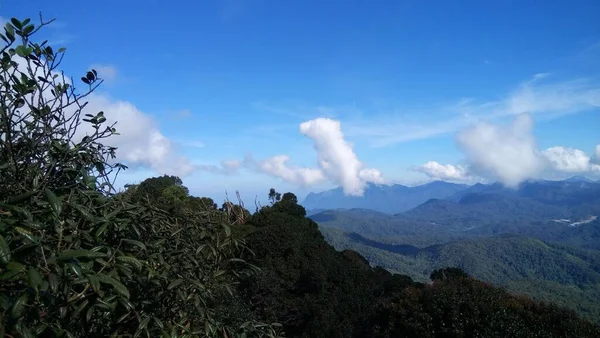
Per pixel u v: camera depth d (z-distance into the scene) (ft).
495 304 21.67
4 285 6.07
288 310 32.17
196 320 8.88
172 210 10.44
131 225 8.14
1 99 7.11
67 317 6.70
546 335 20.12
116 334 7.63
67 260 5.96
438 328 22.04
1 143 7.16
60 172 7.82
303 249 37.29
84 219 7.63
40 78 7.74
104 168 8.64
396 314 24.11
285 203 45.52
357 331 30.89
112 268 7.20
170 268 8.60
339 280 35.55
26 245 5.64
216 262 10.02
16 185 7.13
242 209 47.98
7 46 7.61
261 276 31.40
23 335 5.42
